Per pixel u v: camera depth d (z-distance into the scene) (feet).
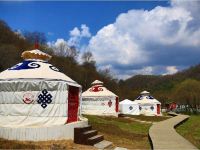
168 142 52.49
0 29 236.02
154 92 368.27
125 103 151.64
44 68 56.49
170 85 394.52
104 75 321.32
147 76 444.55
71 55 301.43
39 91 52.34
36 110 52.01
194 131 87.35
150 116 145.89
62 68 255.09
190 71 421.59
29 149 42.19
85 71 282.56
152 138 57.41
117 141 59.11
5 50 159.12
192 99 261.44
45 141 48.47
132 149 51.80
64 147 45.83
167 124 90.79
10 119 52.03
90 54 325.01
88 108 121.39
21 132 48.19
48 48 274.77
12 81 52.13
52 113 52.65
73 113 57.41
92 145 50.31
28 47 238.68
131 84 433.89
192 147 47.37
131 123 102.37
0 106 52.80
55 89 53.21
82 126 55.83
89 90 126.21
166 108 277.64
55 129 49.60
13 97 52.21
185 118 127.44
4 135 48.70
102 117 110.93
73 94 57.72
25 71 54.75
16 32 264.11
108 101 121.39
